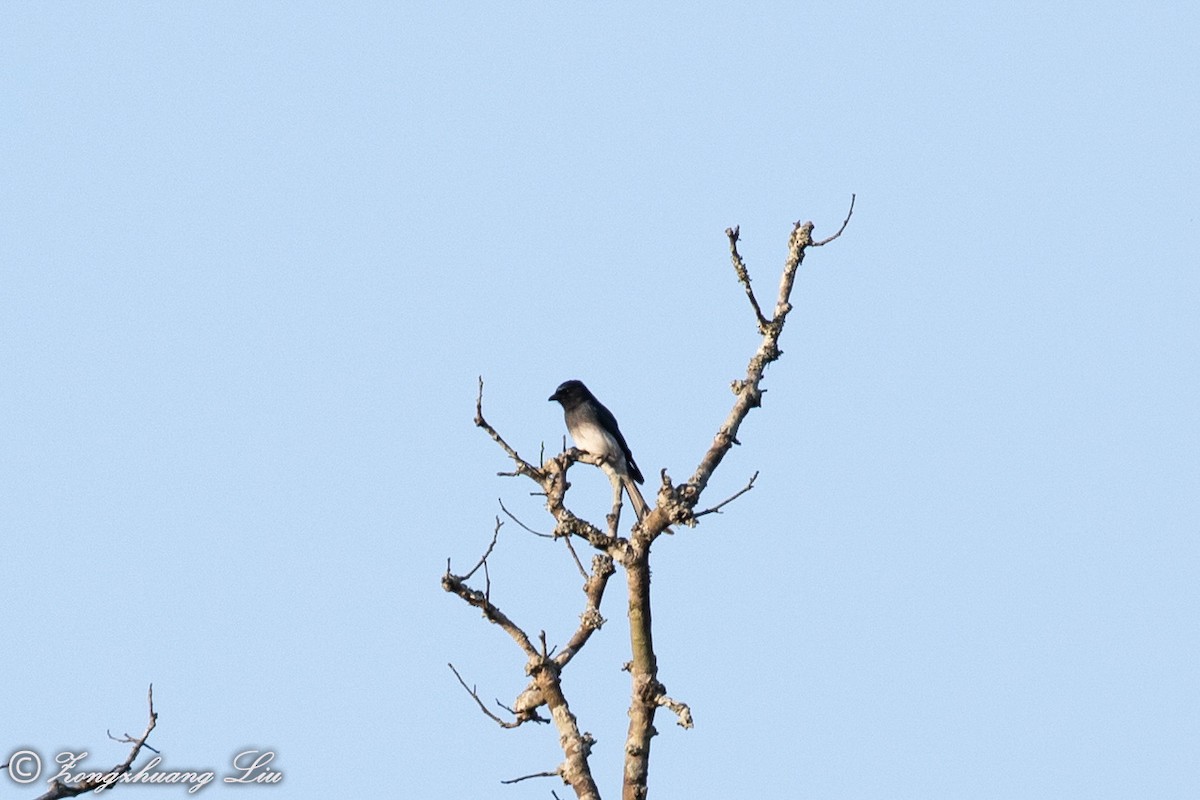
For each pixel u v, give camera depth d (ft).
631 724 52.54
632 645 52.95
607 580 54.70
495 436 54.54
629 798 52.03
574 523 53.52
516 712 53.72
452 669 54.03
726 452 54.13
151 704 51.47
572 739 52.85
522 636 54.08
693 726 51.47
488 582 54.13
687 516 52.03
